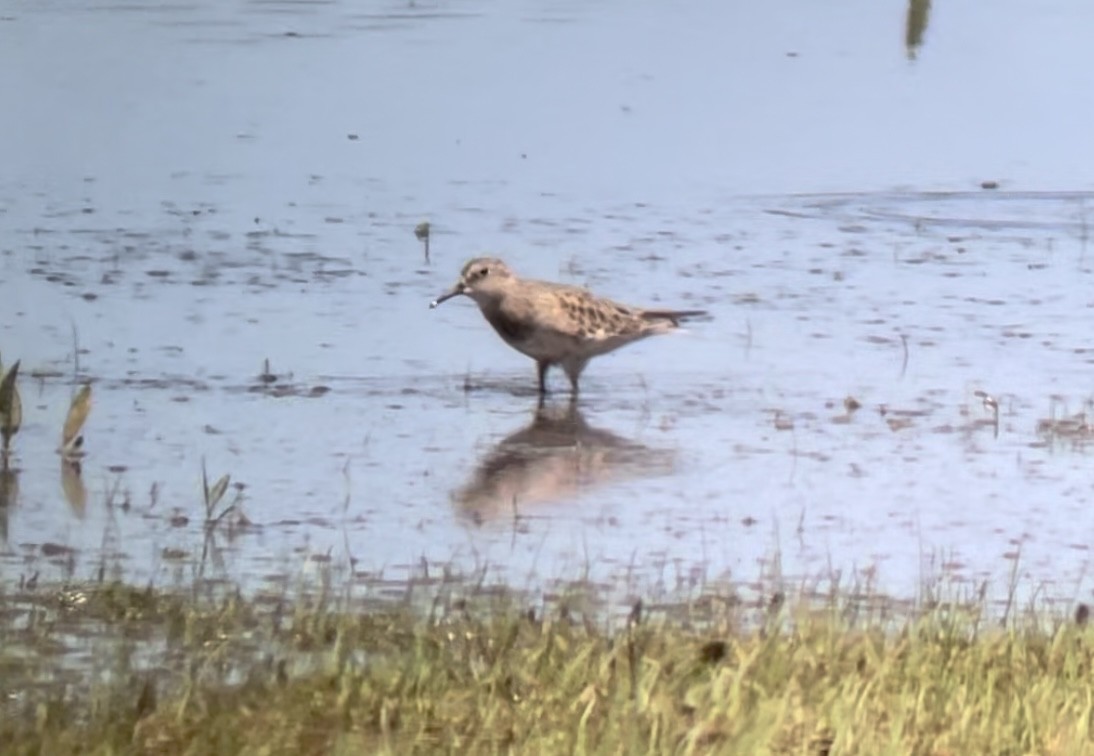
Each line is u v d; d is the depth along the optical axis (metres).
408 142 25.69
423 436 15.70
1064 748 9.60
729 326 18.77
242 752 9.57
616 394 16.97
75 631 11.59
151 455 15.05
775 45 32.44
